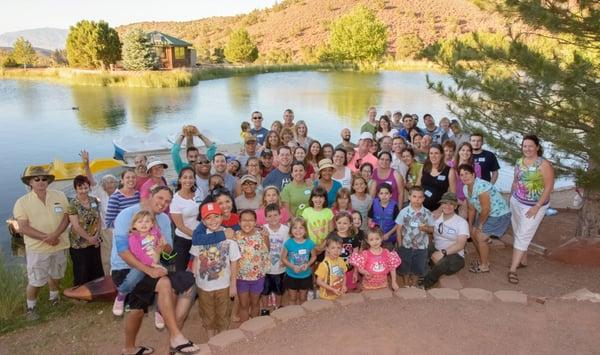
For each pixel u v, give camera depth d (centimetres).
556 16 636
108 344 576
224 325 538
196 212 609
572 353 464
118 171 1469
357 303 565
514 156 718
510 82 681
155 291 484
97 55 5291
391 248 656
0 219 1161
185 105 3145
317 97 3512
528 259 722
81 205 665
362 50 7644
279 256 597
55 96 3572
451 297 574
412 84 4500
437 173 701
